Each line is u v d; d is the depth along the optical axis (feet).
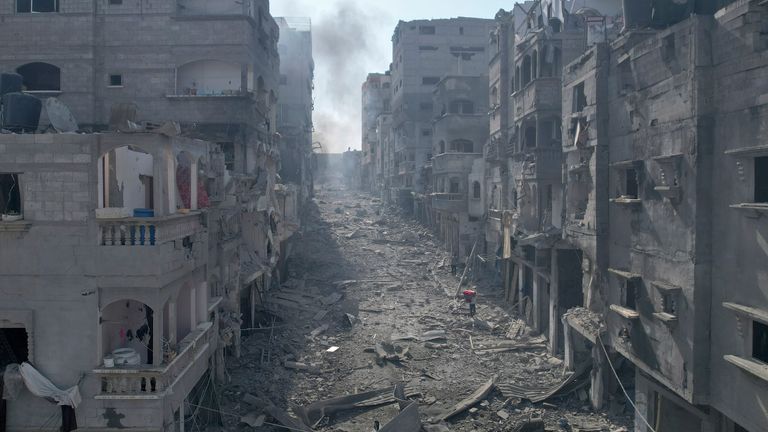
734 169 44.73
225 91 98.99
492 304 120.88
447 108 171.94
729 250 45.65
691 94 48.60
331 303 122.93
